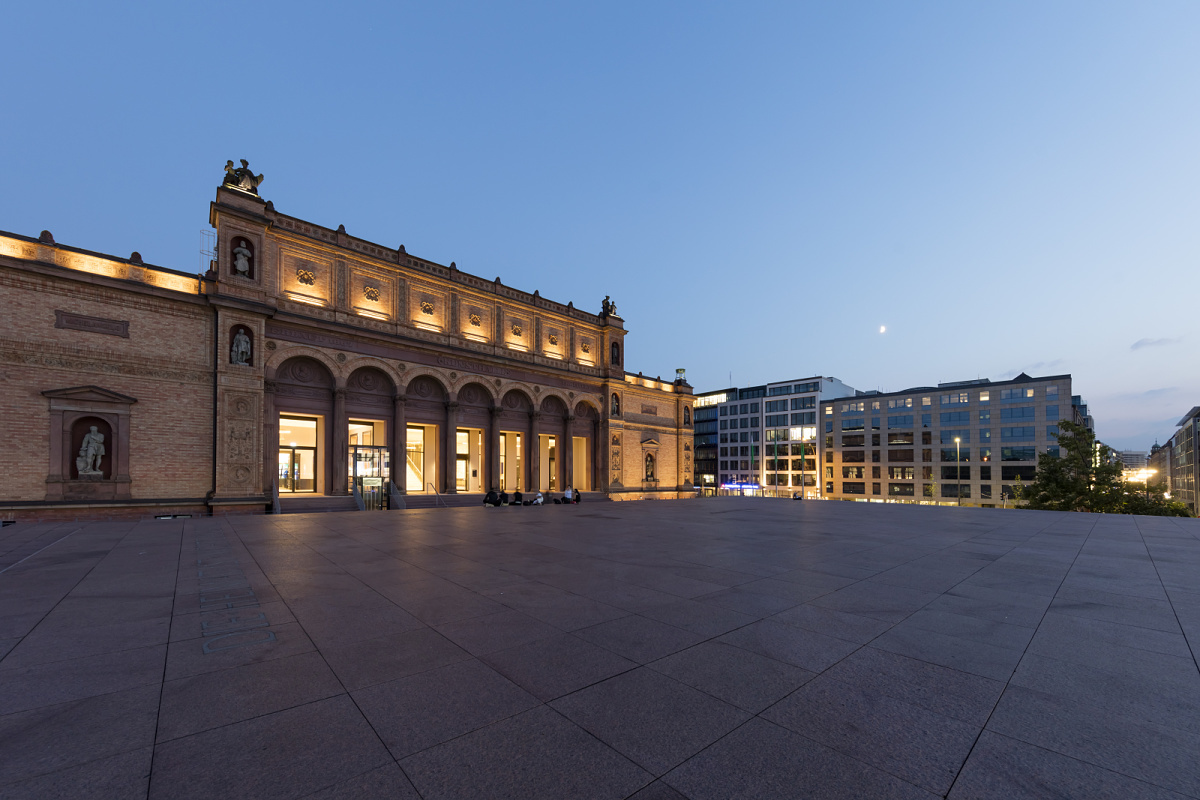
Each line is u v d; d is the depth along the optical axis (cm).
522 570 1027
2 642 604
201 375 2709
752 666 531
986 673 514
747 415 10956
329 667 529
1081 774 343
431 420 3788
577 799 318
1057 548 1338
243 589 866
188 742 384
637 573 996
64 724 411
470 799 318
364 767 353
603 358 5166
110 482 2430
